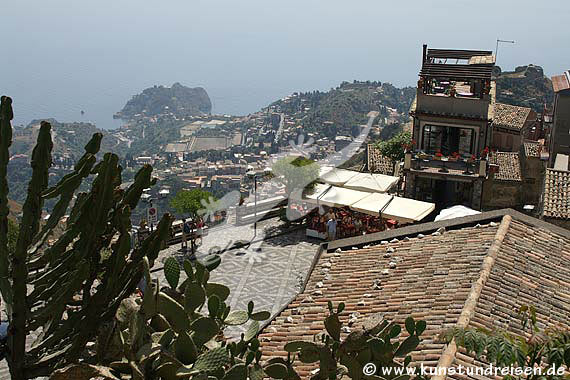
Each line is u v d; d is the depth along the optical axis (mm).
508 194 35844
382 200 24797
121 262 4195
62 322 4379
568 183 22484
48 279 4223
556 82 37500
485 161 32406
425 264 12109
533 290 10828
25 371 4133
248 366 4691
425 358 8406
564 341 6117
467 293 10344
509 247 12227
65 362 4152
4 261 4020
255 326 5094
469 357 8242
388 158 39656
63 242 4270
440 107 33375
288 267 20766
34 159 4074
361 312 10898
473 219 13961
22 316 4059
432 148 34062
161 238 4543
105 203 4188
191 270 4777
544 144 42719
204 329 4297
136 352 3994
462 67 33250
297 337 10336
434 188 33969
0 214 3961
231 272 20203
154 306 4098
